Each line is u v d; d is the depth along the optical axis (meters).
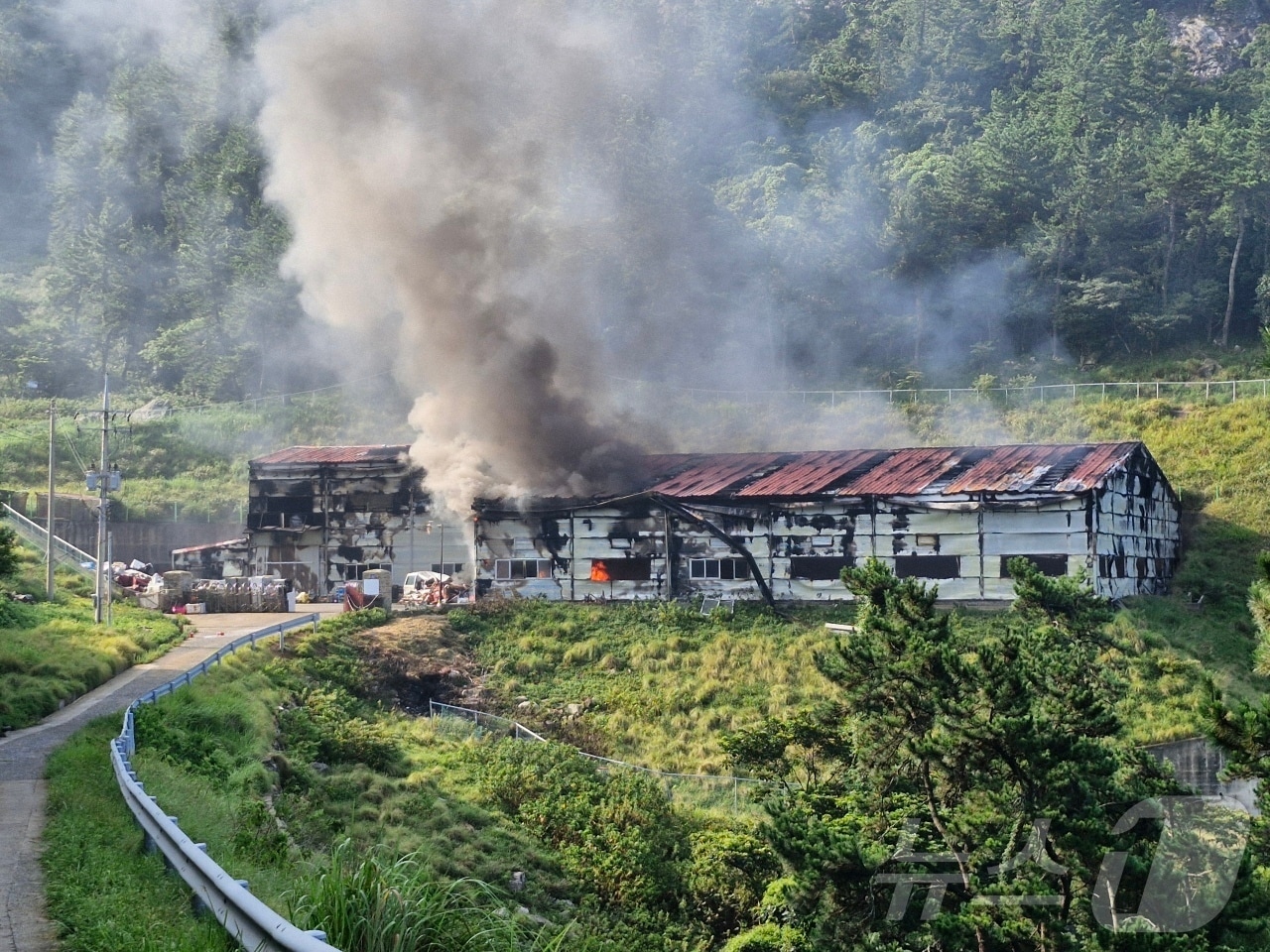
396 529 66.62
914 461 60.91
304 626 54.03
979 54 143.62
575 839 37.03
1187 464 75.44
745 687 50.12
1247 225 107.38
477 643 55.88
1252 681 50.12
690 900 34.94
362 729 41.56
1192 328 102.12
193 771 30.58
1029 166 107.19
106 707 36.94
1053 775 25.64
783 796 34.81
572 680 52.59
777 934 30.05
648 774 42.59
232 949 12.79
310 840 29.11
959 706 26.80
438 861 31.94
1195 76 135.25
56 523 78.00
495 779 39.72
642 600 59.62
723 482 60.91
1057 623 39.56
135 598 61.69
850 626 53.69
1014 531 55.25
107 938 12.73
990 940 24.39
